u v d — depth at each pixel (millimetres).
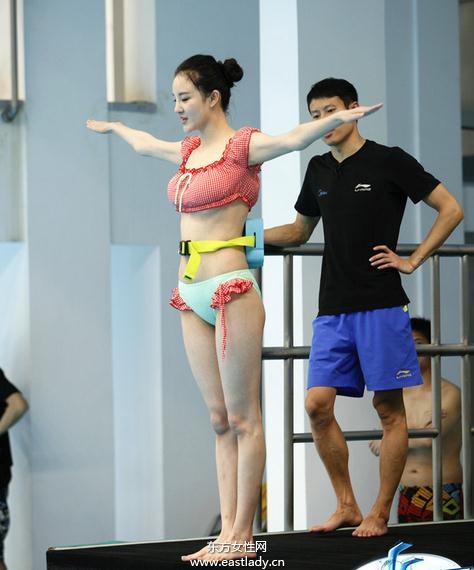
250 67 21406
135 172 20922
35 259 20125
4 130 19906
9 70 19812
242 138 9211
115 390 22328
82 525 20734
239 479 9305
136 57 20781
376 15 15148
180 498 21562
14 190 20062
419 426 14188
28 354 20219
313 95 10344
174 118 20984
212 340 9453
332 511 14320
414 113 16047
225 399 9289
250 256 9406
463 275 11695
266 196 14641
